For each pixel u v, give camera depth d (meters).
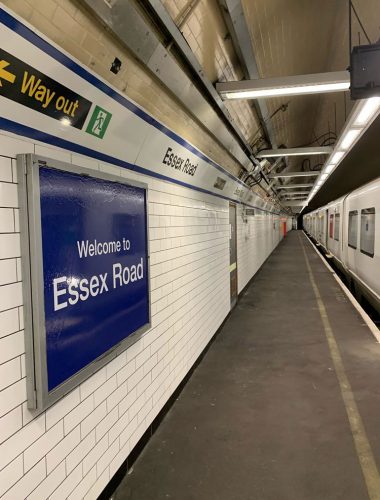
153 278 3.15
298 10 3.74
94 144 2.17
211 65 3.44
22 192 1.59
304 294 8.97
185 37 2.79
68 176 1.86
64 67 1.69
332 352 4.98
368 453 2.77
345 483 2.45
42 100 1.66
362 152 11.91
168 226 3.55
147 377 2.98
